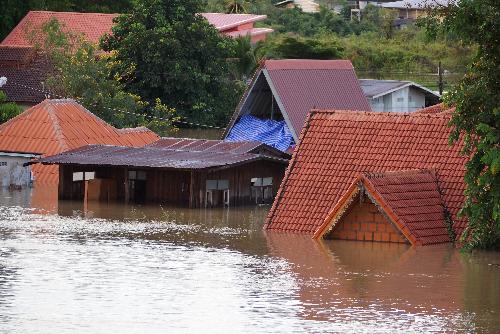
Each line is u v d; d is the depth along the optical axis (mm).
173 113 128250
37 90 127625
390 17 186125
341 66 106938
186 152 90000
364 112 77125
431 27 65562
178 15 135250
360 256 66000
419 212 69562
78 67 120875
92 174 88375
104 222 77938
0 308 52625
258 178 89125
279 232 73312
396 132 75250
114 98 119938
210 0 192750
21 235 71625
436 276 61094
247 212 84500
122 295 55469
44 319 50969
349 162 74688
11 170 95938
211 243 70125
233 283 58562
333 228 70812
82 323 50438
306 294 56500
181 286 57688
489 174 64188
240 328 50094
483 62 64938
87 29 146875
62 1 161875
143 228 75562
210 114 134875
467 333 50031
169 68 132500
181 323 50812
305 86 103375
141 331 49406
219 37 137375
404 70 148625
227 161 86000
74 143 95688
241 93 138000
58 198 88875
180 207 85812
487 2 63750
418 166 72938
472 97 64500
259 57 144125
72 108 100188
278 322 51219
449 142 66188
